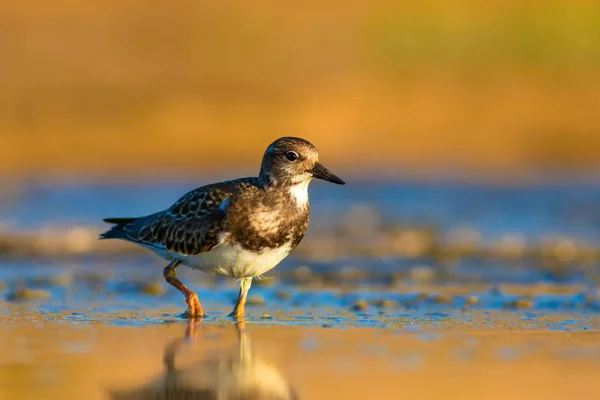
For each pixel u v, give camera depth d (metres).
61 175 22.38
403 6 31.11
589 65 30.16
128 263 13.85
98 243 15.48
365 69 28.70
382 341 8.28
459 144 26.12
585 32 30.81
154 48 28.42
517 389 6.73
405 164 24.53
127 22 29.31
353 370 7.25
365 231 17.12
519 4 31.44
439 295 10.80
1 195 20.16
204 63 28.16
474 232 16.83
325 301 10.66
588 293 11.02
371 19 30.64
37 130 24.62
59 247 15.06
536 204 20.19
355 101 27.16
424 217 18.67
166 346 8.10
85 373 7.18
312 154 9.66
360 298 10.79
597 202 20.36
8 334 8.59
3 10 28.97
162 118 25.61
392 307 10.20
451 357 7.66
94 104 25.88
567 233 16.81
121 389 6.79
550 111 27.92
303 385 6.86
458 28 30.62
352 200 20.77
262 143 25.17
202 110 26.06
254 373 7.21
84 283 11.93
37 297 10.77
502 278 12.47
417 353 7.80
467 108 27.73
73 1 29.69
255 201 9.46
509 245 15.46
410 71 28.98
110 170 23.11
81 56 27.75
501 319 9.38
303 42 29.48
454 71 29.28
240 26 29.72
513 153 25.84
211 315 9.76
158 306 10.33
